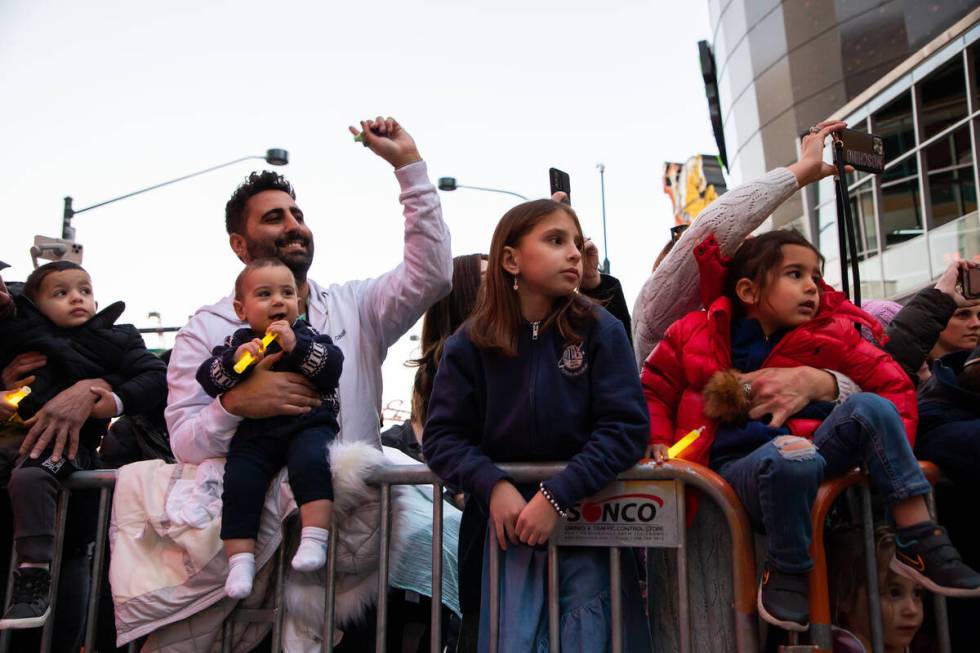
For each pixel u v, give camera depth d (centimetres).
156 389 333
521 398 243
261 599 267
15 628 275
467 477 236
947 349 340
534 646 232
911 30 2247
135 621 260
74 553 326
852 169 311
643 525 232
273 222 326
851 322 266
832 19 2488
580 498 222
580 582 238
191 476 276
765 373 255
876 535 250
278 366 276
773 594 214
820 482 214
